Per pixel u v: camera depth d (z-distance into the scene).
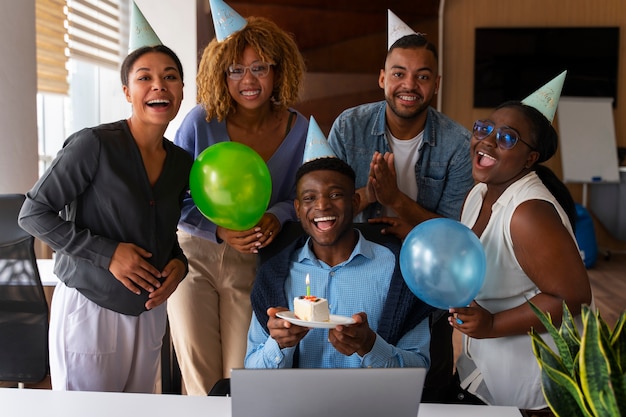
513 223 1.43
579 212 5.92
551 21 6.35
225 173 1.57
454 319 1.42
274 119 2.16
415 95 2.02
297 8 5.69
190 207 2.05
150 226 1.72
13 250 2.06
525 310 1.41
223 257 2.16
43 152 3.74
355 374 0.96
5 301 2.09
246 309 2.21
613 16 6.32
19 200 2.07
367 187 2.00
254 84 1.98
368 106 2.21
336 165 1.56
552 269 1.38
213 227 2.01
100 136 1.64
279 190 2.15
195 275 2.18
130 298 1.72
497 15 6.35
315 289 1.62
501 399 1.53
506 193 1.49
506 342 1.50
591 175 6.25
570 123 6.27
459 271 1.27
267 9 5.67
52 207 1.63
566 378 0.90
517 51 6.32
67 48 3.55
